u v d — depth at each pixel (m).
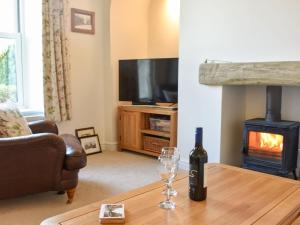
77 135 4.40
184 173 2.02
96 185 3.22
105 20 4.54
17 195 2.56
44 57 3.84
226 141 3.57
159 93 4.30
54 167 2.62
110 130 4.71
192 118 3.74
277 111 3.25
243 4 3.27
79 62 4.36
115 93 4.67
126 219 1.37
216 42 3.49
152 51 5.00
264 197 1.63
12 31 4.00
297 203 1.56
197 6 3.60
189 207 1.50
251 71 3.16
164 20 4.78
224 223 1.34
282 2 3.04
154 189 1.73
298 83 2.89
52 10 3.84
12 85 4.05
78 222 1.34
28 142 2.50
